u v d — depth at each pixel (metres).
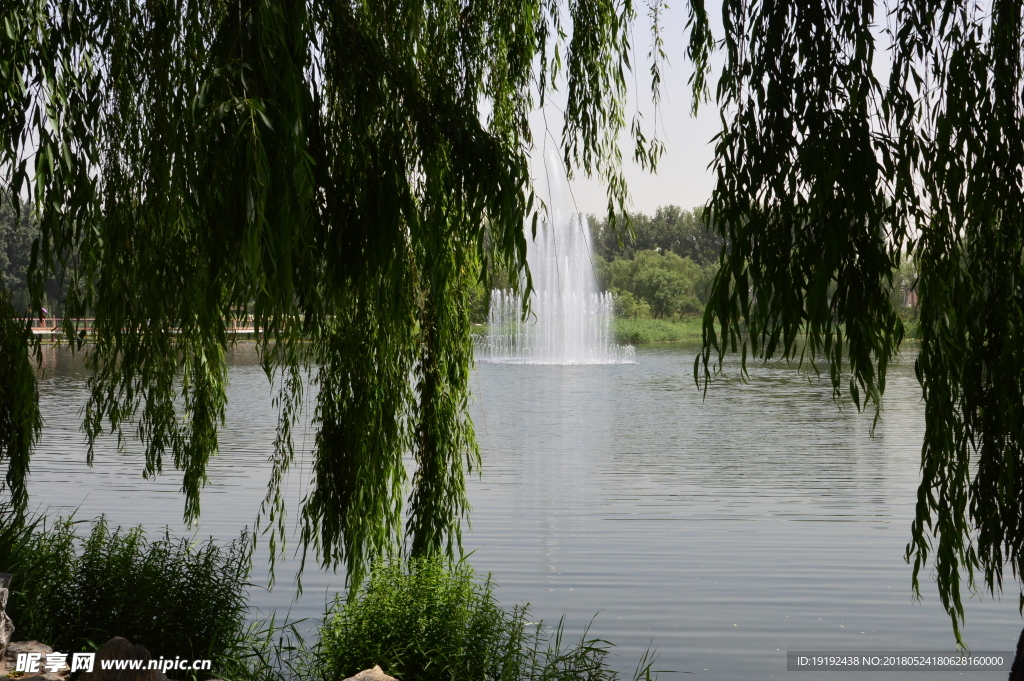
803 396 21.09
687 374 27.81
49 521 7.42
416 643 3.94
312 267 3.13
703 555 6.77
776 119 2.44
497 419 16.38
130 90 3.16
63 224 3.28
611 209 4.47
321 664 4.14
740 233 2.43
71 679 3.57
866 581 6.10
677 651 4.80
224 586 4.32
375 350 4.26
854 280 2.37
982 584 5.91
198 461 4.89
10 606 4.11
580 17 4.39
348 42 3.31
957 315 2.49
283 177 2.61
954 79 2.49
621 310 58.78
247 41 2.68
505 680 3.81
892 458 11.82
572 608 5.51
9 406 4.26
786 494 9.34
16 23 3.05
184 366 4.66
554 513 8.34
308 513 4.46
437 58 3.98
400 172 3.27
